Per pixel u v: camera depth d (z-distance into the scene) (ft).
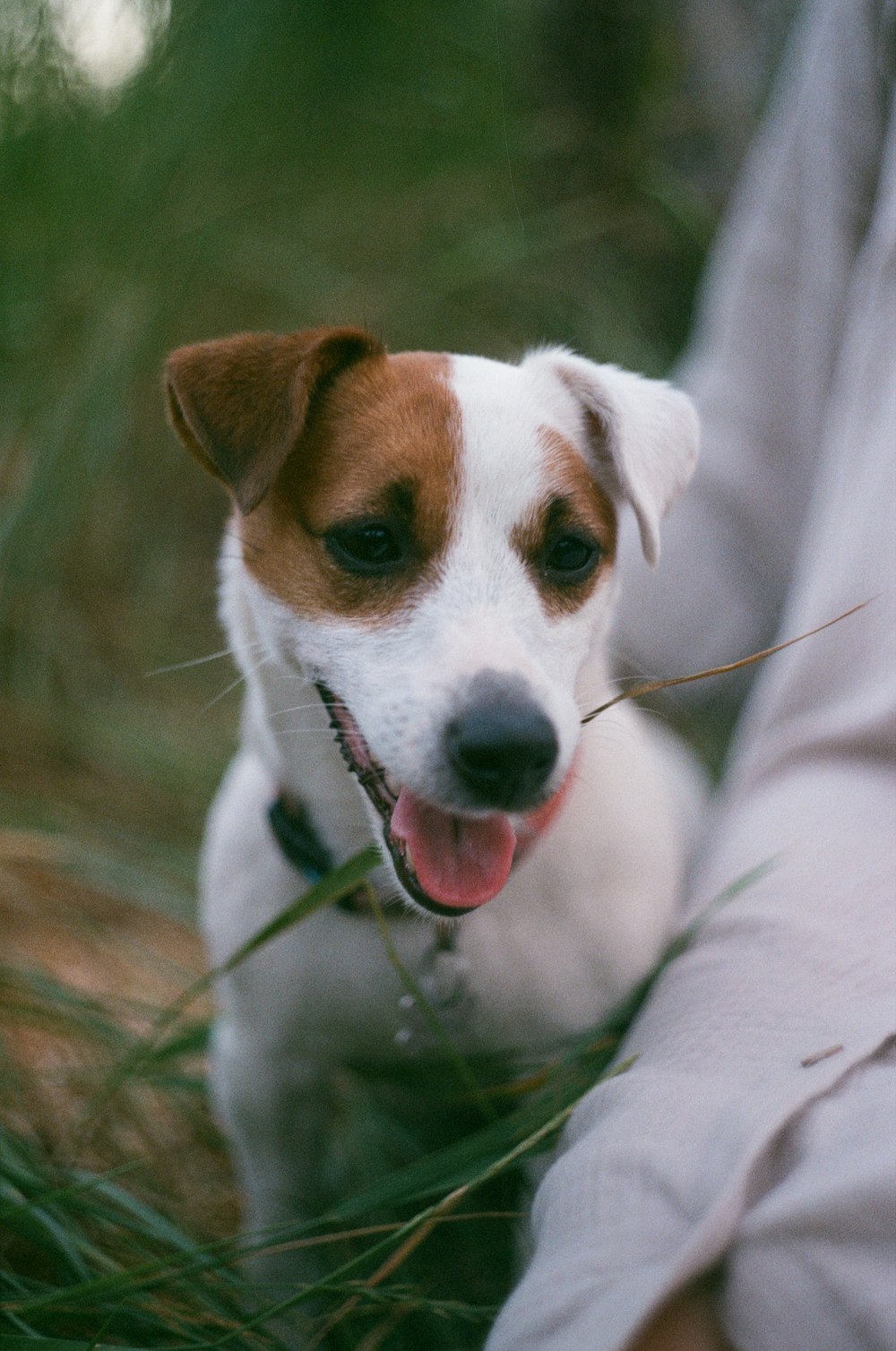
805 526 1.93
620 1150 1.13
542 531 1.50
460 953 1.55
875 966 1.21
